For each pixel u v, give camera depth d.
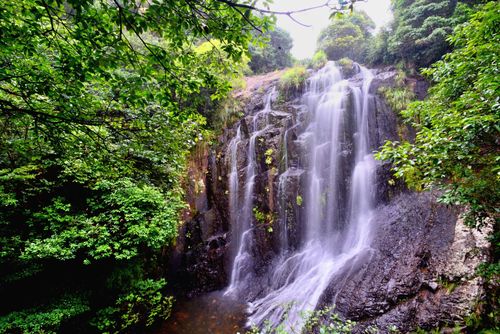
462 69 3.64
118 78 2.17
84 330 5.22
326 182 8.80
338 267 6.82
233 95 12.50
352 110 9.20
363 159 8.77
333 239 8.06
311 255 7.88
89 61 2.01
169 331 5.96
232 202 9.66
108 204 5.70
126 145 3.08
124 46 2.05
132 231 5.36
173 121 3.13
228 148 10.42
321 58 13.02
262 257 8.60
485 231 4.75
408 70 9.86
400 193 7.59
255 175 9.42
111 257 5.64
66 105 2.35
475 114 2.88
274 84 12.47
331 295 5.86
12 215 5.06
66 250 4.77
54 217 5.05
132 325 5.71
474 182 3.06
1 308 4.80
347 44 15.01
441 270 4.82
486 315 3.76
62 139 2.66
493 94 2.64
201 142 10.39
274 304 6.53
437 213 6.18
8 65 2.21
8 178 4.32
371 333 4.49
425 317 4.29
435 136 2.96
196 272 8.48
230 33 2.17
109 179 5.66
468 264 4.52
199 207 9.80
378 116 9.00
